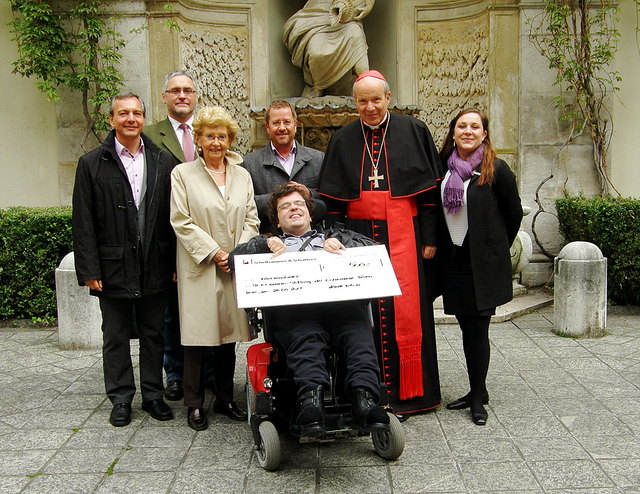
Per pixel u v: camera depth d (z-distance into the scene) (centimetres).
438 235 384
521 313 604
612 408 377
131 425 365
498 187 364
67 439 347
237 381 437
